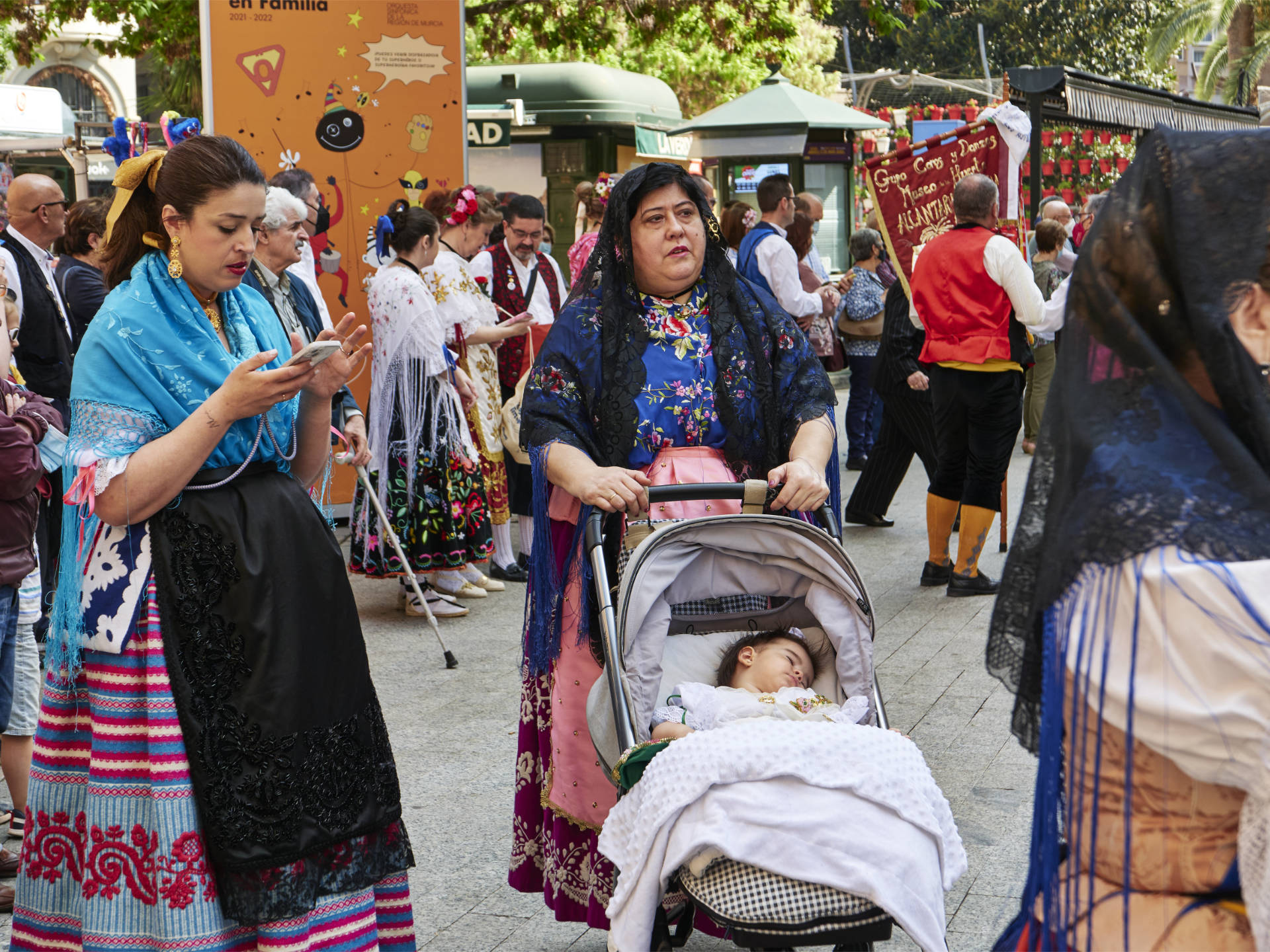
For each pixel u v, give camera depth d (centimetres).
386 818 268
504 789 431
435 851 384
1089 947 139
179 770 245
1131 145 1530
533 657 309
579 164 1662
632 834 228
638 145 1739
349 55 831
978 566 712
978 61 4588
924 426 795
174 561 247
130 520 245
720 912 213
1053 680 138
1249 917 130
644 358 307
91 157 1759
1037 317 635
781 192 785
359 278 854
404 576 661
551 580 304
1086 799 138
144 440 252
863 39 4741
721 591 294
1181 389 136
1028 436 1077
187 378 255
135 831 249
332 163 838
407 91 846
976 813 399
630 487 280
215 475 255
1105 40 4547
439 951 325
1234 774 127
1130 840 135
